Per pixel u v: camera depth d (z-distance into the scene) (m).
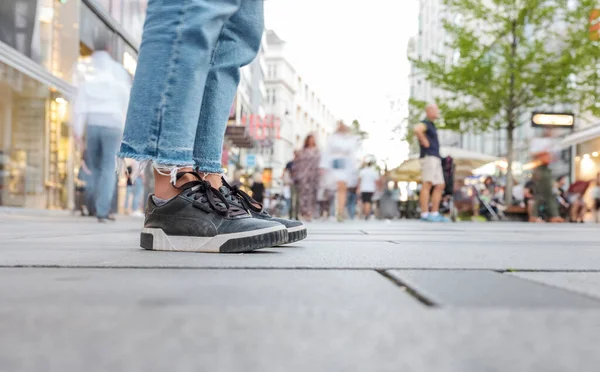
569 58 16.03
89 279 1.19
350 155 11.62
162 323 0.70
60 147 12.34
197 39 2.09
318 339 0.62
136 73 2.11
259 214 2.34
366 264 1.55
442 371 0.50
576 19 16.00
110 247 2.22
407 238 3.31
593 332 0.67
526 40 16.78
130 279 1.19
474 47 17.11
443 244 2.63
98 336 0.63
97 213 7.11
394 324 0.70
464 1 17.25
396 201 18.03
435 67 17.53
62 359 0.53
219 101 2.29
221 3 2.19
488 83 16.86
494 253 2.07
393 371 0.50
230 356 0.55
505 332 0.67
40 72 10.95
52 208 12.11
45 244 2.39
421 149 9.88
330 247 2.31
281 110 70.69
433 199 10.12
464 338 0.63
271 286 1.09
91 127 6.96
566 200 15.07
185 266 1.47
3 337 0.62
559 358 0.56
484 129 17.36
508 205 15.56
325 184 11.65
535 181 12.77
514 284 1.13
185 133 2.08
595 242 3.11
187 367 0.51
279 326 0.69
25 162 11.31
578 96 16.80
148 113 2.07
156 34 2.09
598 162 20.25
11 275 1.26
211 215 2.03
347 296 0.97
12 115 11.11
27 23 11.08
